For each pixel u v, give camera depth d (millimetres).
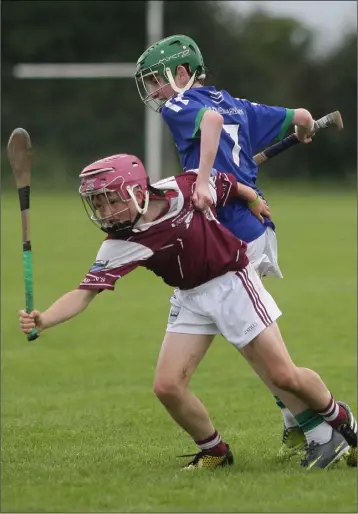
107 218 15352
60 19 137250
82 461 17484
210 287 16016
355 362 28672
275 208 95375
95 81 135500
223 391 25125
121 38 138875
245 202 17344
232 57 138875
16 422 21875
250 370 27969
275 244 17891
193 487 15312
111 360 29859
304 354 29891
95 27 138000
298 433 17562
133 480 15828
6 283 46719
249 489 15016
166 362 16312
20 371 28344
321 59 138500
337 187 131625
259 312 16000
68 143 133625
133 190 15227
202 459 16781
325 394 16266
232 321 15961
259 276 17969
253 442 19219
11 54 136500
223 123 17234
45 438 19938
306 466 16500
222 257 15922
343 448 16453
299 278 48281
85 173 15250
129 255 15602
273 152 18750
